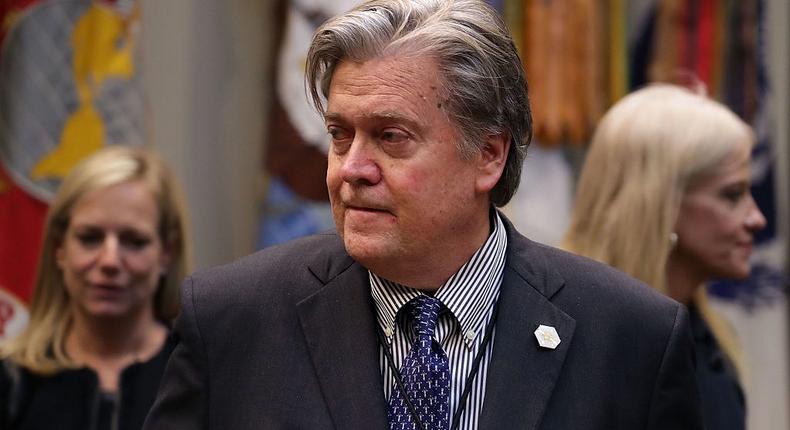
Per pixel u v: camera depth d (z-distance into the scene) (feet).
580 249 15.67
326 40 10.61
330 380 11.09
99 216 16.48
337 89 10.60
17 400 16.02
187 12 23.61
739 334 24.72
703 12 23.79
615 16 23.22
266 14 23.91
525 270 11.84
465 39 10.68
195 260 23.56
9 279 20.85
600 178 15.72
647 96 16.10
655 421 11.44
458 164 10.79
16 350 16.39
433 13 10.82
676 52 23.72
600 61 23.09
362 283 11.55
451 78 10.62
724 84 23.81
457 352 11.29
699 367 15.66
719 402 15.47
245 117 23.88
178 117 23.52
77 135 21.06
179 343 11.63
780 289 24.62
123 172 16.79
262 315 11.51
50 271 16.85
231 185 23.85
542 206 22.97
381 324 11.43
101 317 16.40
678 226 15.62
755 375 24.85
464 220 11.00
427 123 10.54
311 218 21.99
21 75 20.97
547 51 22.77
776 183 24.45
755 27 23.94
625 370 11.47
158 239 16.92
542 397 11.10
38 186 20.93
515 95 11.22
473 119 10.78
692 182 15.49
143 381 16.28
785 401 25.07
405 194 10.52
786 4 25.63
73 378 16.12
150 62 23.39
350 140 10.73
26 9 21.03
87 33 21.22
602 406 11.26
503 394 11.03
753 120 23.94
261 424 11.00
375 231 10.64
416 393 11.00
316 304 11.50
